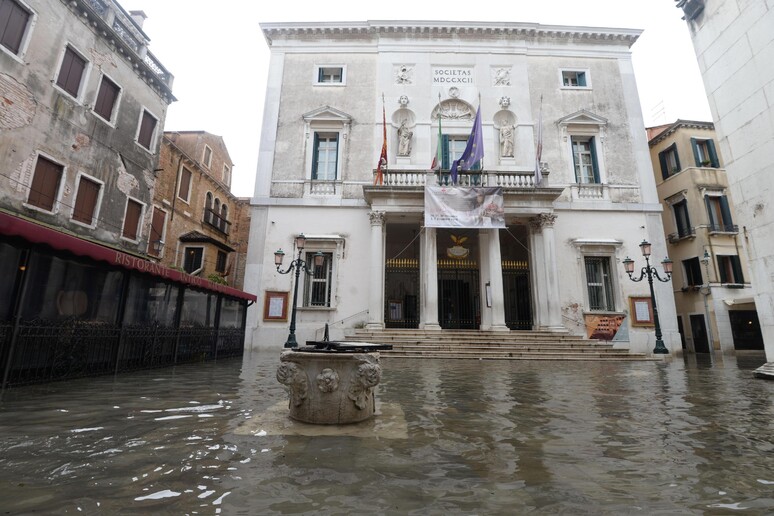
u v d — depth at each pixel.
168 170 19.72
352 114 18.88
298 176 18.08
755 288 8.27
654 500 2.42
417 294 19.05
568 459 3.15
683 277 20.62
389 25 19.59
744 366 11.45
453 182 16.52
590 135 18.88
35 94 11.73
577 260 17.39
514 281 18.92
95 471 2.73
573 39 19.98
